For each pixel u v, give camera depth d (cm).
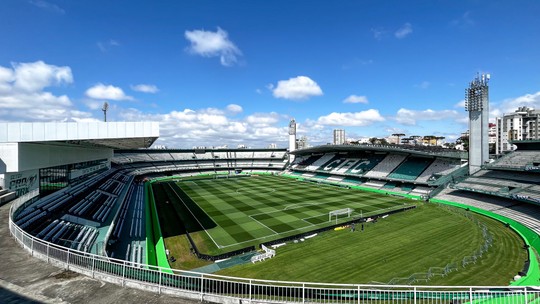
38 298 855
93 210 3212
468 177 5388
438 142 15988
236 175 10306
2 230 1568
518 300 1385
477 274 2089
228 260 2473
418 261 2366
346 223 3622
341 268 2266
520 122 12425
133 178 7694
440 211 4319
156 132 2170
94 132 2058
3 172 2216
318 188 6931
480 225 3459
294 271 2225
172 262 2425
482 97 5331
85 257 1073
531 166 4188
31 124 1967
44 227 2155
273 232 3297
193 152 12038
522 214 3612
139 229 3167
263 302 927
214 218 3966
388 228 3388
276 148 13025
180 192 6300
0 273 1016
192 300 888
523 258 2367
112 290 923
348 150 9194
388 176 6906
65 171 3444
